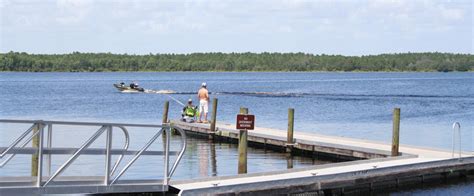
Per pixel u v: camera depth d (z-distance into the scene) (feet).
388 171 87.76
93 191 68.23
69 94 348.38
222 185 73.72
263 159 112.27
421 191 88.02
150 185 71.31
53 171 92.84
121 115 213.66
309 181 80.12
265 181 76.64
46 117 206.39
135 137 141.08
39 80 630.33
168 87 467.93
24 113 222.89
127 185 69.92
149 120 194.80
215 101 139.44
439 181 93.56
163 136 145.38
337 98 315.37
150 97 317.63
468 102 286.87
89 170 96.07
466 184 92.22
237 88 451.94
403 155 97.76
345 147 109.19
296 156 115.85
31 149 67.00
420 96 336.08
